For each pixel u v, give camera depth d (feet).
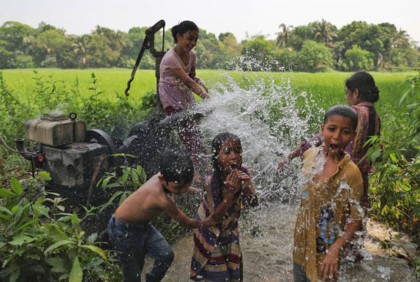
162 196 9.95
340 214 9.61
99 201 13.39
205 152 16.25
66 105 24.88
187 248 13.62
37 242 10.26
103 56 221.66
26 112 24.85
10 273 9.87
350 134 9.48
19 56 208.33
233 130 16.65
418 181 13.00
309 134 20.79
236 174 9.80
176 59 15.79
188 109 16.11
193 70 16.94
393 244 13.71
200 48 180.96
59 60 222.89
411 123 13.82
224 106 16.87
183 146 15.92
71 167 12.76
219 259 10.44
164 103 16.10
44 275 10.37
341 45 226.79
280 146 17.57
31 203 11.03
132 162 14.48
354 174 9.45
